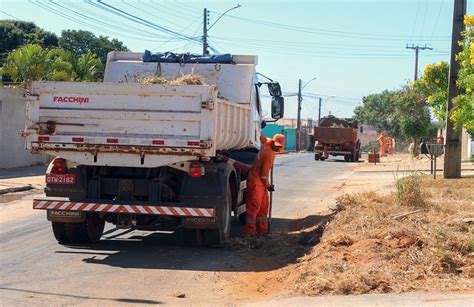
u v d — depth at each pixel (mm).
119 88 9750
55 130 10008
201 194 10016
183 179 10117
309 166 35375
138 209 9969
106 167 10398
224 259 9750
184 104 9609
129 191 10266
